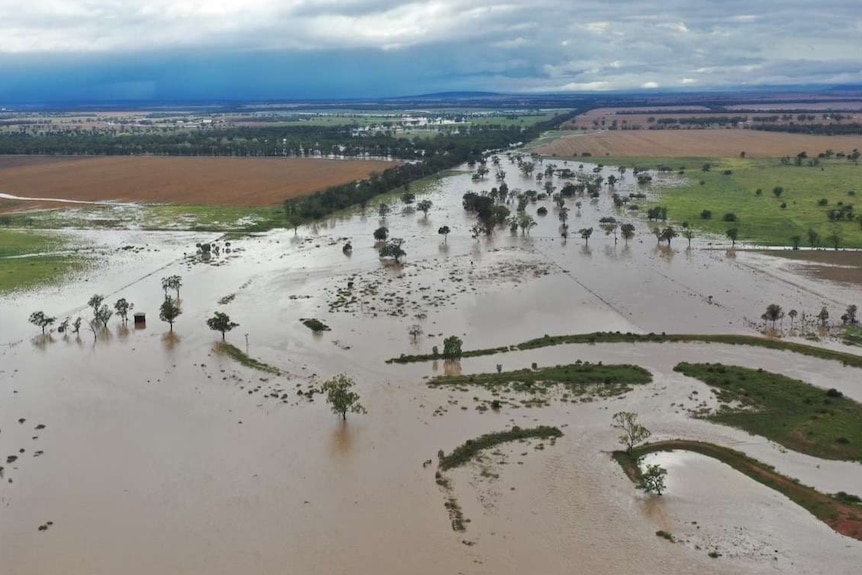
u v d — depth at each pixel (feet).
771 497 189.37
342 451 212.02
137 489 193.26
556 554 166.81
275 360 282.56
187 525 177.99
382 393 251.39
